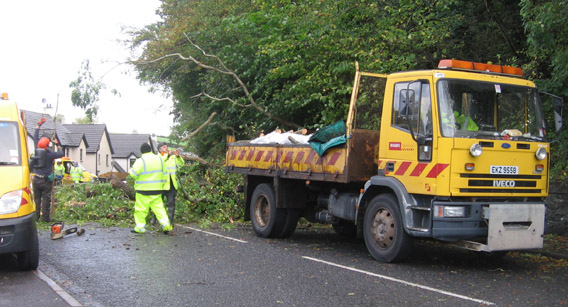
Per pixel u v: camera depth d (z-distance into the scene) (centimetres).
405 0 1235
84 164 5219
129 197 1335
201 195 1308
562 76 988
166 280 669
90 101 1596
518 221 727
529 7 949
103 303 568
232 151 1193
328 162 863
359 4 1265
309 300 584
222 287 638
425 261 818
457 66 755
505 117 752
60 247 893
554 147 1070
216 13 1797
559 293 624
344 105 1224
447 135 705
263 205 1091
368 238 820
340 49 1256
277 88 1581
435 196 710
